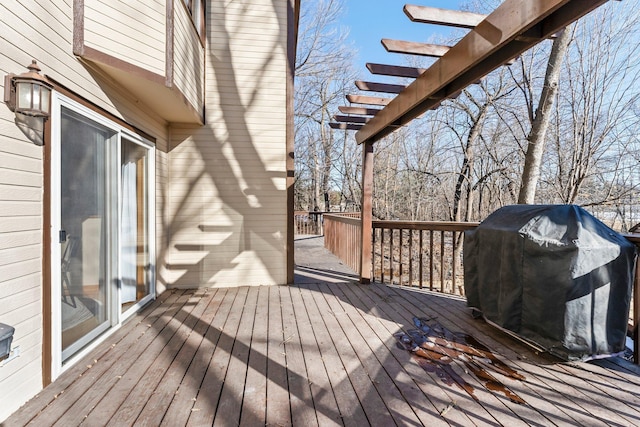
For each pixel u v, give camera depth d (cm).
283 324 337
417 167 1588
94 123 291
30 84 201
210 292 462
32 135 216
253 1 498
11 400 195
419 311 380
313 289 477
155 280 426
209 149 489
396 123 420
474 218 1449
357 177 1894
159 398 207
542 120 627
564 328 246
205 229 489
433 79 294
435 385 223
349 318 355
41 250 223
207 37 489
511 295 289
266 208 502
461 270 924
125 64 289
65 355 250
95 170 294
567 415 191
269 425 183
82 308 274
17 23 203
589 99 809
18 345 201
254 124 498
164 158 465
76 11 257
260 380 229
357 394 212
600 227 266
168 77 328
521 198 648
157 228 436
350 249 639
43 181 225
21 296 205
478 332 317
